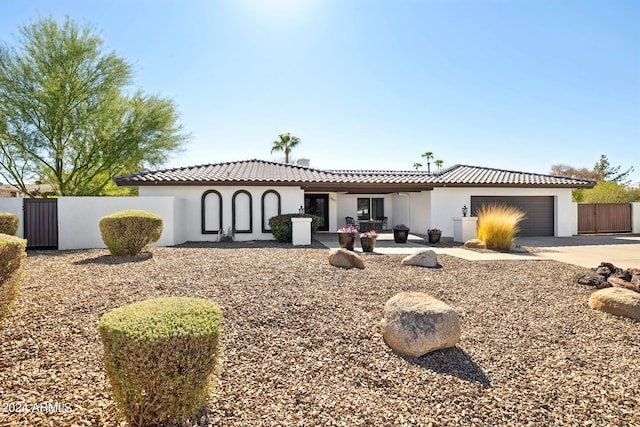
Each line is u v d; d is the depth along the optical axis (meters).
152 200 13.69
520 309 6.07
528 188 19.31
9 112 18.45
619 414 3.26
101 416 2.92
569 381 3.85
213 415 3.04
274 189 16.56
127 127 21.00
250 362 3.97
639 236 19.64
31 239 13.10
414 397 3.46
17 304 5.07
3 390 3.22
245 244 14.41
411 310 4.61
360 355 4.27
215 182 15.53
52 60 19.06
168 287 6.07
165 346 2.59
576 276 8.02
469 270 8.99
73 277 6.67
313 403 3.30
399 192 22.19
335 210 22.45
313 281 6.89
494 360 4.29
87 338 4.25
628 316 5.77
